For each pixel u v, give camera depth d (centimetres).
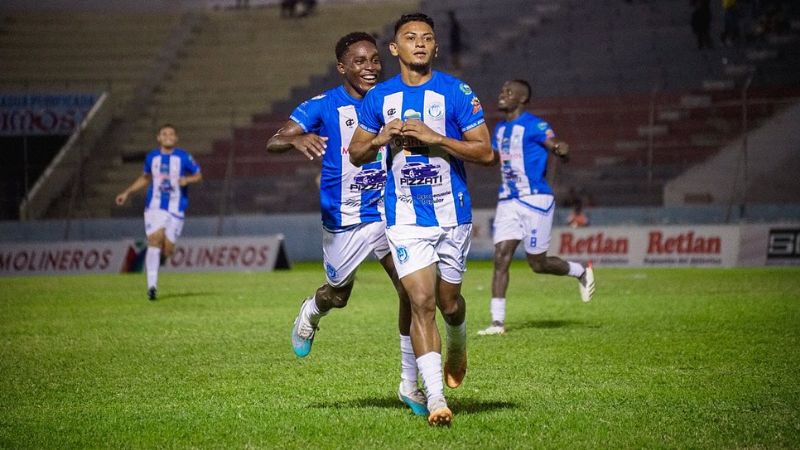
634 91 4356
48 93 4462
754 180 3741
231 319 1716
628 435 741
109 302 2138
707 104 4128
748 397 891
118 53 5369
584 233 3391
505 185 1501
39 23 5516
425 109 791
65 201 4366
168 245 2241
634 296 2048
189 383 1034
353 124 929
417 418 816
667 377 1008
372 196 932
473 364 1117
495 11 5181
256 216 4103
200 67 5262
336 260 947
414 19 799
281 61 5247
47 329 1592
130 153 4603
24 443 764
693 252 3222
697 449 699
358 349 1277
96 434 788
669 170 3909
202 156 4547
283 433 771
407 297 825
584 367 1082
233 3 5756
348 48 935
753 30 4453
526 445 711
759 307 1728
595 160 4031
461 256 811
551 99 4416
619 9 4853
